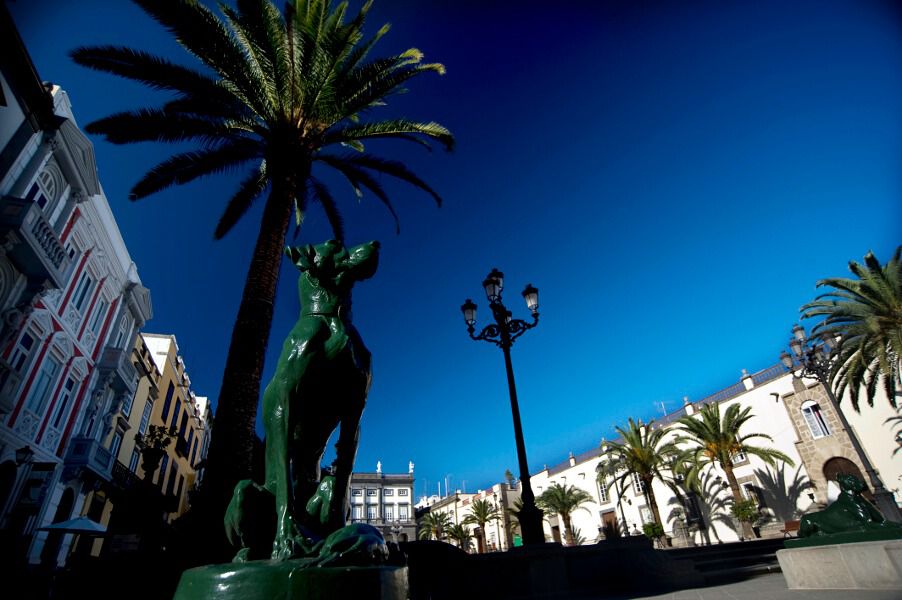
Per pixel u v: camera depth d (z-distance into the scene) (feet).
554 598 19.83
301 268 6.30
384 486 234.58
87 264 55.01
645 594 19.07
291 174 29.25
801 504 80.02
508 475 186.70
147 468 47.57
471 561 20.13
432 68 32.83
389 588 3.83
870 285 50.98
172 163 29.43
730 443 81.20
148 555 17.12
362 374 5.90
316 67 29.07
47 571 30.63
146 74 25.82
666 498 105.60
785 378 85.92
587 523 131.03
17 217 38.52
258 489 4.95
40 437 48.26
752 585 19.72
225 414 21.33
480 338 29.96
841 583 15.12
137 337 71.05
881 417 71.36
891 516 40.98
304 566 3.64
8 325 41.11
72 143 46.14
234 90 30.48
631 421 92.63
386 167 34.65
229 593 3.55
